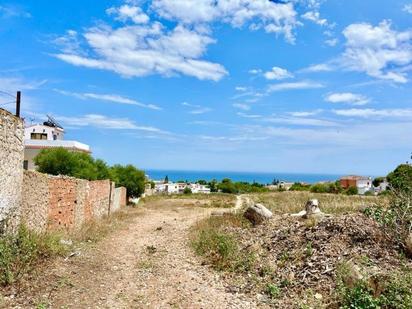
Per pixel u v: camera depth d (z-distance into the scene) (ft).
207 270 34.58
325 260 30.78
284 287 28.25
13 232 31.14
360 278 24.98
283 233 41.50
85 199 57.00
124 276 31.55
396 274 25.31
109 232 54.60
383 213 37.60
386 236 32.65
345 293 24.08
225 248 37.99
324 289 26.48
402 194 38.14
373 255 29.94
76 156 81.66
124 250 43.01
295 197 109.60
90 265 33.45
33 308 21.94
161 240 51.49
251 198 137.39
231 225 54.44
